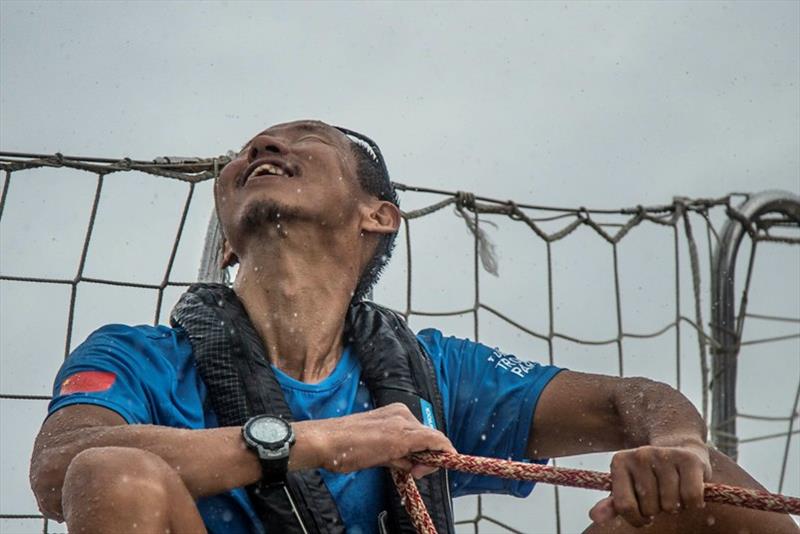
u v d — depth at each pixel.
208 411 5.39
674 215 8.77
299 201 5.67
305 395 5.55
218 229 6.95
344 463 4.82
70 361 5.34
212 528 5.16
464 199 7.99
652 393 5.57
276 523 5.03
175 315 5.64
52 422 5.05
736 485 5.22
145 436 4.74
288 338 5.62
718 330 8.86
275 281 5.66
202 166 7.32
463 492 5.96
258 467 4.74
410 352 5.75
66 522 4.25
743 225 8.89
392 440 4.86
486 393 5.93
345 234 5.80
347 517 5.36
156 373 5.38
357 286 6.06
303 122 6.01
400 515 5.31
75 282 7.08
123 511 4.21
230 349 5.43
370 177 6.01
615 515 4.78
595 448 5.85
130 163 7.21
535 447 5.92
